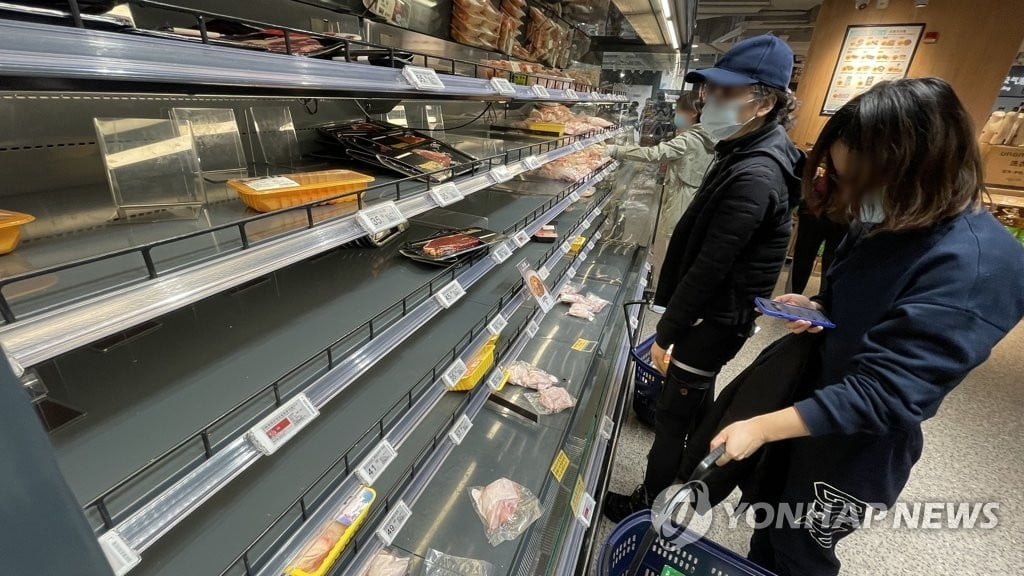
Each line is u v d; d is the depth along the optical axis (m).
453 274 1.25
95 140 0.93
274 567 0.64
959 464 2.46
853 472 1.15
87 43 0.42
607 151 3.40
